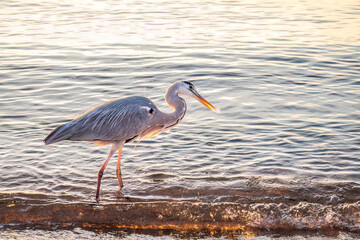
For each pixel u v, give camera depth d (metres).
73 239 8.68
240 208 9.54
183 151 12.31
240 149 12.37
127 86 17.50
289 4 37.06
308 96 16.44
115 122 10.38
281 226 9.15
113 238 8.74
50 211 9.50
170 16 32.00
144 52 22.58
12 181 10.60
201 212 9.48
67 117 14.44
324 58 21.47
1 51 22.34
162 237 8.80
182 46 23.86
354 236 8.77
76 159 11.84
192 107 15.55
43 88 17.12
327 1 38.16
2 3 36.72
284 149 12.34
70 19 30.67
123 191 10.27
